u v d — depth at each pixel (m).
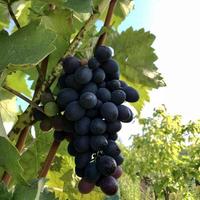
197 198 2.08
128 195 1.97
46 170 0.35
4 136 0.29
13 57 0.31
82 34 0.38
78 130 0.33
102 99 0.33
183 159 2.12
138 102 0.44
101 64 0.34
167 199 2.11
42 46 0.31
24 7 0.47
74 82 0.33
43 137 0.43
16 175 0.30
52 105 0.33
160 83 0.43
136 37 0.42
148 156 2.12
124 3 0.47
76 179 0.46
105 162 0.32
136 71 0.42
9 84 0.47
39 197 0.33
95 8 0.41
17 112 0.44
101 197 0.44
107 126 0.33
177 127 2.17
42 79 0.36
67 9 0.39
